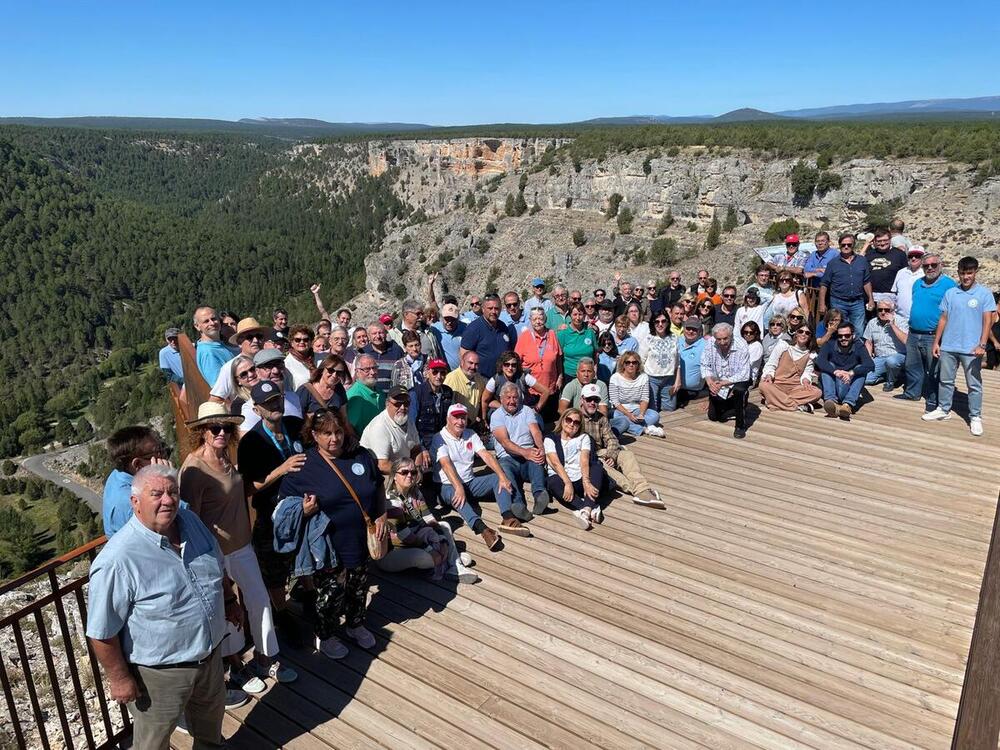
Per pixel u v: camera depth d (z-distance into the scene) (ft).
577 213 342.64
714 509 22.68
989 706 13.09
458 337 30.83
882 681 14.66
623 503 23.22
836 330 31.99
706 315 38.24
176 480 10.59
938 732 13.24
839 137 261.03
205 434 13.00
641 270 286.66
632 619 16.78
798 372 32.68
